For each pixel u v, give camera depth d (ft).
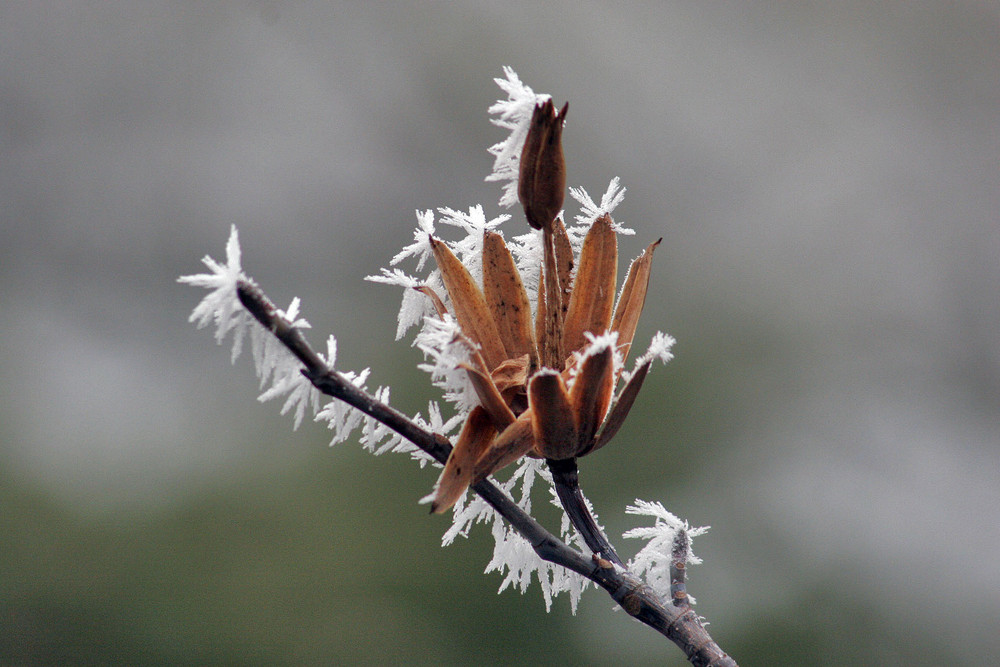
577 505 4.77
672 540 4.81
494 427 4.73
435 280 4.80
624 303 4.79
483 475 4.71
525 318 4.78
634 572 4.81
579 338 4.79
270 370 4.67
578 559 4.77
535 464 4.83
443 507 4.70
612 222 4.80
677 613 4.77
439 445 4.72
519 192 4.72
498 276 4.78
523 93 4.71
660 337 4.72
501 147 4.72
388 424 4.70
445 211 4.80
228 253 4.65
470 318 4.78
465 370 4.74
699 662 4.75
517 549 4.82
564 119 4.70
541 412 4.71
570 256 4.81
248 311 4.66
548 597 4.83
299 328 4.66
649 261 4.79
